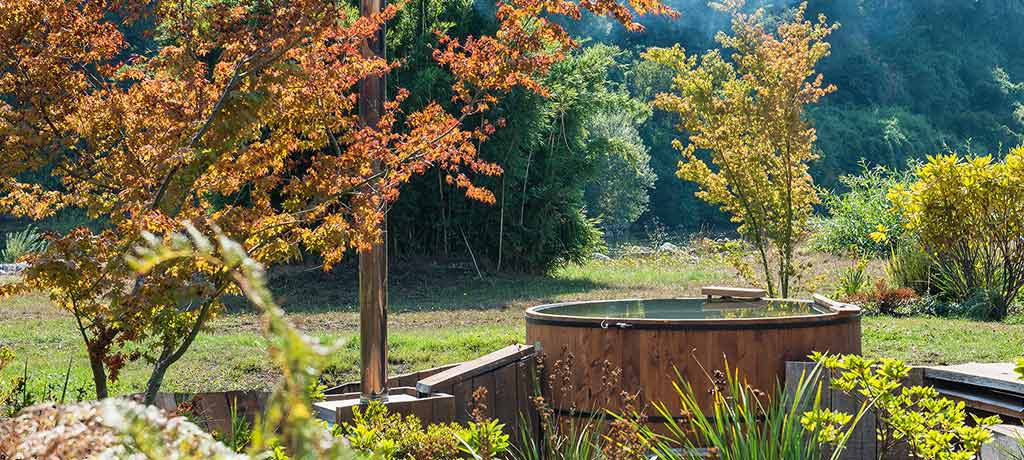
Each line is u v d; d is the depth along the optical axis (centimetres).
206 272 443
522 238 2488
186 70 454
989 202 1437
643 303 752
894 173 2425
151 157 445
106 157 495
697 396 594
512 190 2481
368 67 491
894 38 8944
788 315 644
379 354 528
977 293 1436
